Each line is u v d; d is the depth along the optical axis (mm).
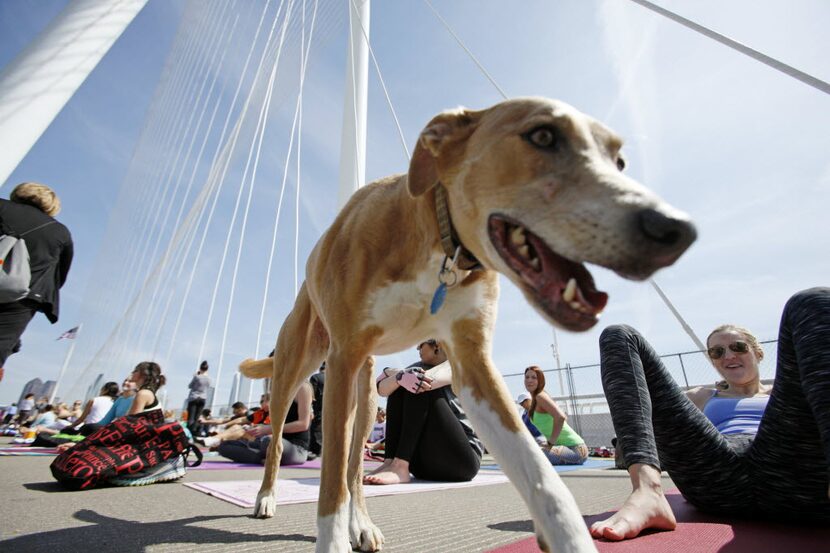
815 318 1335
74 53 7922
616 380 1919
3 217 3195
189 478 4133
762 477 1809
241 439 6414
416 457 4137
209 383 12898
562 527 1122
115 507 2537
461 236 1677
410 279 1774
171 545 1699
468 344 1688
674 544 1539
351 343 1742
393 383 4168
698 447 1908
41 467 4562
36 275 3217
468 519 2256
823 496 1666
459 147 1747
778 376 1629
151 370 4832
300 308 2709
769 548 1483
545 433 6738
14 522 2090
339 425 1604
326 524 1463
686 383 10367
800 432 1626
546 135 1473
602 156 1474
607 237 1214
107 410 8086
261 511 2324
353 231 1925
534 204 1401
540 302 1380
